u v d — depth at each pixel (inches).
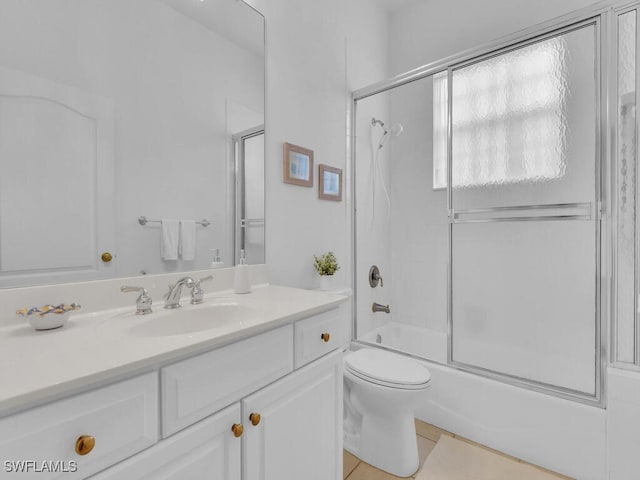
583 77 59.6
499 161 69.7
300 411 38.9
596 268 57.3
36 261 35.1
